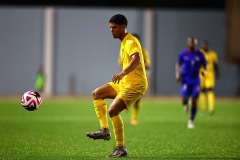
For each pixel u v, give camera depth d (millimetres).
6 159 31297
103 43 130500
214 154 34219
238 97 126375
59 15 129875
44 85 129125
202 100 71375
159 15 129125
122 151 31875
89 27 130250
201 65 54594
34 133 48031
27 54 129750
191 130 51594
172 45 129250
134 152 35062
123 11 129250
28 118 66938
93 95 32031
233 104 100188
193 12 128375
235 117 69938
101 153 34500
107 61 130625
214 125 57625
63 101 107375
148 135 46844
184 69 54312
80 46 130375
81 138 43938
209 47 128250
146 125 57406
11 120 63500
